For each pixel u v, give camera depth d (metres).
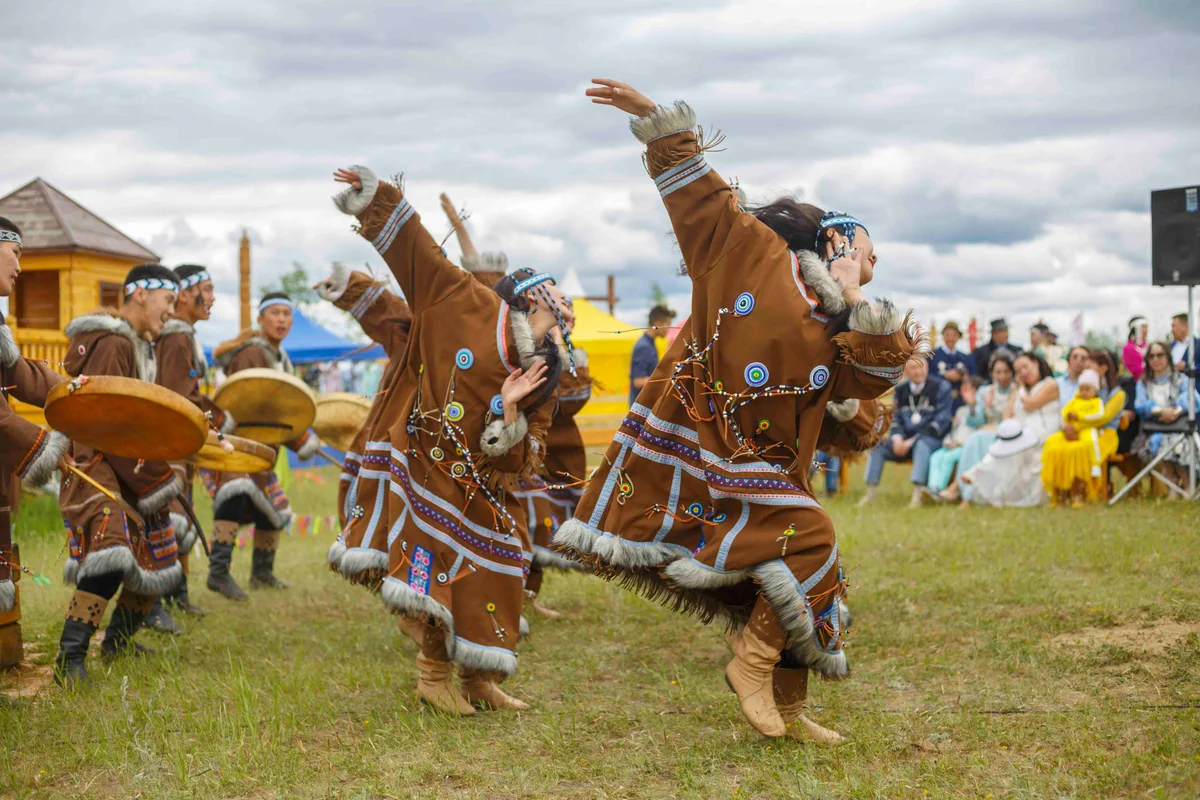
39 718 4.30
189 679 4.88
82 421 4.35
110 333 5.07
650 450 3.82
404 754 3.88
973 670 4.72
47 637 5.81
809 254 3.72
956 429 11.62
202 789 3.53
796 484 3.73
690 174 3.74
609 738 4.04
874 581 6.71
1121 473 11.38
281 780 3.59
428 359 4.31
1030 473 10.92
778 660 3.76
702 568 3.65
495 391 4.24
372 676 4.91
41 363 4.69
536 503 5.95
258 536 7.28
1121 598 5.71
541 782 3.57
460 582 4.23
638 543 3.81
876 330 3.50
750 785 3.44
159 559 5.21
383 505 4.39
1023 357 11.42
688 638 5.66
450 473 4.26
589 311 17.52
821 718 4.14
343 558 4.35
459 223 5.21
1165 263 10.54
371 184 4.27
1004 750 3.66
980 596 6.09
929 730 3.92
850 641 5.32
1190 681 4.30
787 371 3.62
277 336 7.32
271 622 6.21
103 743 3.95
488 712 4.41
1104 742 3.65
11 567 4.67
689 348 3.78
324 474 16.25
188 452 4.62
